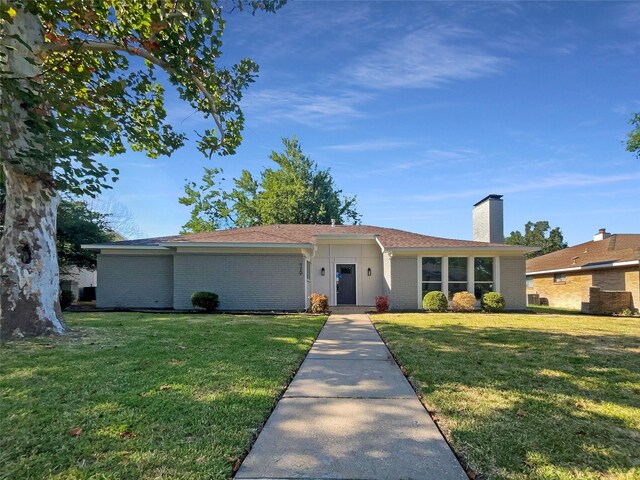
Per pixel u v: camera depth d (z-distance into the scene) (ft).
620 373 16.61
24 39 21.39
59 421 10.63
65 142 17.52
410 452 9.18
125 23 24.89
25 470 8.07
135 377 15.02
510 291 49.39
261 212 106.01
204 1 21.48
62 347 20.53
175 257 46.37
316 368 17.62
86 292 72.23
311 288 55.11
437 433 10.29
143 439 9.59
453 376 15.98
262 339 24.00
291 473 8.18
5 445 9.18
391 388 14.52
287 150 112.16
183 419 10.90
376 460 8.78
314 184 110.63
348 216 119.75
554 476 8.09
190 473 8.04
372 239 54.90
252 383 14.47
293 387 14.62
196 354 19.27
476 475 8.10
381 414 11.73
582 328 31.71
